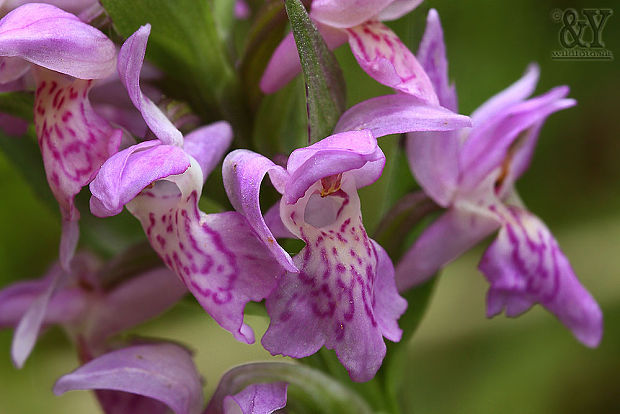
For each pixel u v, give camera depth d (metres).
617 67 0.24
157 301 0.15
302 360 0.15
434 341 0.24
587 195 0.25
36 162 0.16
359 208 0.14
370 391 0.15
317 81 0.14
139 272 0.15
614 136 0.25
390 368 0.15
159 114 0.14
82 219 0.16
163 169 0.13
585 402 0.23
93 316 0.15
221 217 0.13
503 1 0.23
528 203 0.26
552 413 0.23
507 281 0.15
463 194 0.15
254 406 0.14
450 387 0.24
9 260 0.25
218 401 0.15
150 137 0.14
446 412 0.24
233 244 0.13
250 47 0.14
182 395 0.15
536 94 0.25
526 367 0.24
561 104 0.15
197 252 0.13
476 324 0.24
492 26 0.23
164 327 0.25
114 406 0.15
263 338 0.13
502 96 0.16
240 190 0.13
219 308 0.13
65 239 0.14
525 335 0.24
